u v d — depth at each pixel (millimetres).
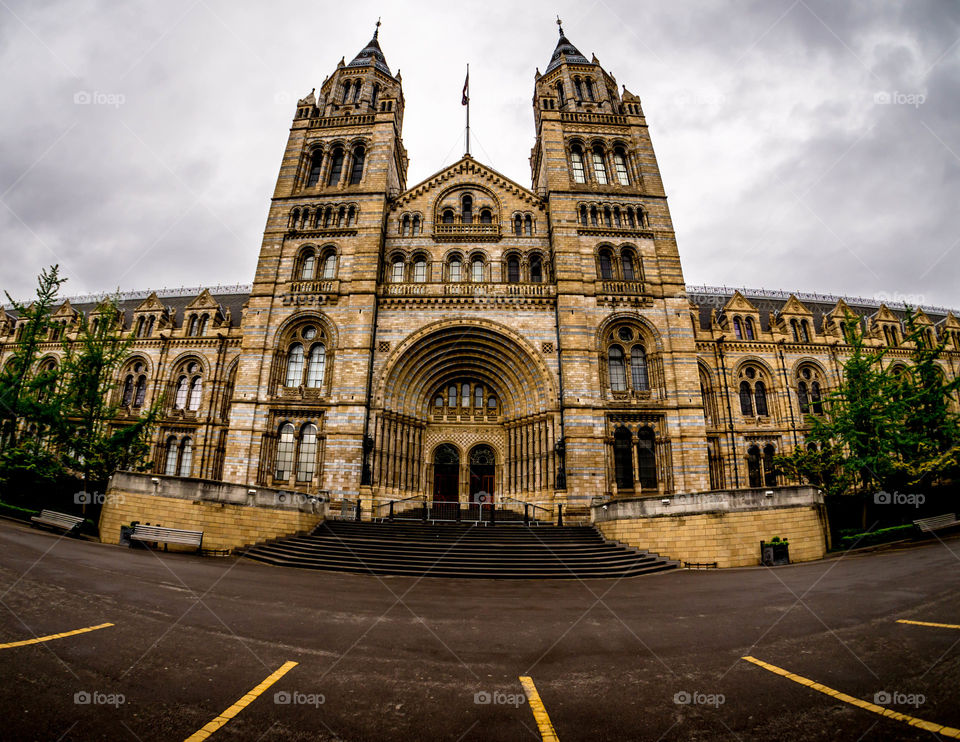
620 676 7242
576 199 35750
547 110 38438
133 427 29031
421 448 33562
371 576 17766
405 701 6266
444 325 32875
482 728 5547
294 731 5316
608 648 8711
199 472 39312
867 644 7973
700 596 13625
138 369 43062
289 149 38062
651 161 37531
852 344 28422
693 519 21469
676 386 31406
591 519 26578
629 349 32719
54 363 44906
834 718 5512
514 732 5457
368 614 11164
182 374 42438
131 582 12305
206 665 7137
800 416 40219
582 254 34219
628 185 37344
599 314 32656
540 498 30203
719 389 40188
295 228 35656
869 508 25266
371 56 43844
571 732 5453
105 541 20250
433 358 33875
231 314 46781
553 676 7270
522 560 20219
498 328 32781
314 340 32844
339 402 30422
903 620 9148
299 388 31500
